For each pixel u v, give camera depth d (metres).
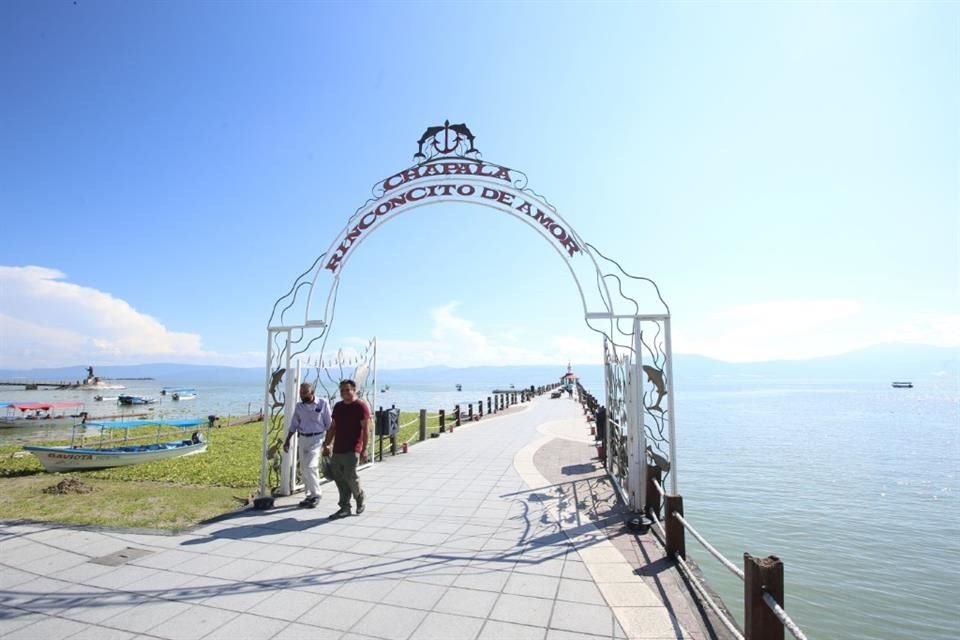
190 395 77.62
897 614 8.72
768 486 17.59
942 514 14.42
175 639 3.49
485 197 7.95
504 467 10.19
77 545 5.49
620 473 7.89
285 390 7.76
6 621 3.76
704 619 3.76
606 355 9.24
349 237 8.23
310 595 4.19
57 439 21.83
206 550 5.30
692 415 48.94
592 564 4.86
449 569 4.74
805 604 9.07
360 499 6.73
